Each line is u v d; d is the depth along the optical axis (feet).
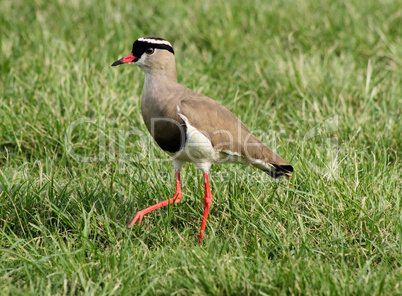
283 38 65.31
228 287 28.55
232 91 54.08
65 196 37.63
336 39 63.98
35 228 35.81
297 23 66.69
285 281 28.66
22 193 37.19
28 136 46.16
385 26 64.95
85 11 69.21
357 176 38.29
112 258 31.35
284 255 31.24
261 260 31.07
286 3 70.79
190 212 37.83
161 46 36.40
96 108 47.98
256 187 38.91
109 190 38.14
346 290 27.99
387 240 34.06
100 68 55.11
